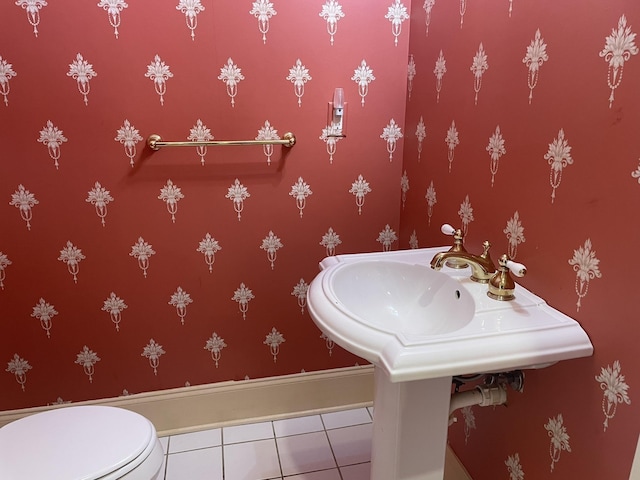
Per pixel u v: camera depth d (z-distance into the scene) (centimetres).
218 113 156
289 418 194
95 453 111
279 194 169
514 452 126
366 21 158
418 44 157
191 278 171
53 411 126
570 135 97
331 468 168
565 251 101
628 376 89
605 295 92
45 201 153
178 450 177
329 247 180
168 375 180
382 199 179
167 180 159
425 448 116
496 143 122
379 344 93
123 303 169
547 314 103
